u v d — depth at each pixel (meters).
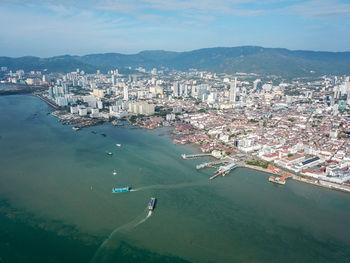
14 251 199.12
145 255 197.88
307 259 198.62
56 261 189.75
